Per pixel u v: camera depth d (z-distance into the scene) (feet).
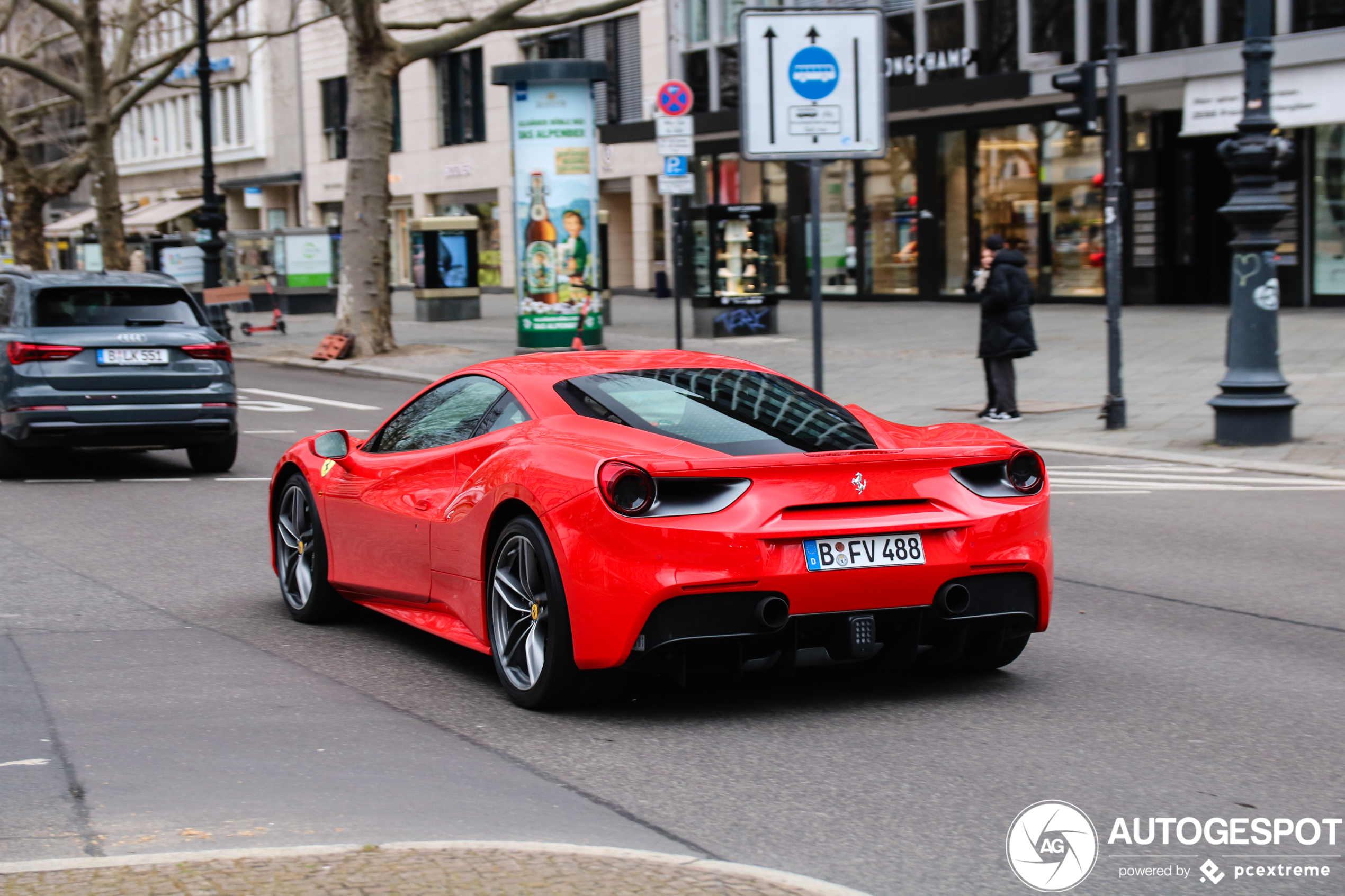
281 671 19.75
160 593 25.32
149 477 41.16
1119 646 21.21
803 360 70.28
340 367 77.77
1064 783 14.88
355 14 77.61
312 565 22.81
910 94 95.81
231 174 193.16
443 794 14.40
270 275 127.75
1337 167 79.77
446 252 105.81
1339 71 74.95
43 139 140.97
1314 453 40.57
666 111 62.03
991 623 17.69
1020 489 17.88
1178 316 82.48
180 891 11.07
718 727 17.02
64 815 13.66
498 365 20.61
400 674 19.61
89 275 41.14
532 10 135.03
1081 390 56.24
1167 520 32.50
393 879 11.38
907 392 57.98
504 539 17.76
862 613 16.88
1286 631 22.09
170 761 15.49
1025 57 90.68
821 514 16.66
